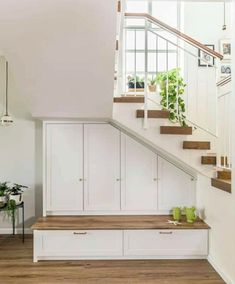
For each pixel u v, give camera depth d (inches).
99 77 106.1
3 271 130.6
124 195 163.0
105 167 162.9
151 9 196.4
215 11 189.2
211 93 187.2
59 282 120.1
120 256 143.7
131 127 133.0
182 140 132.9
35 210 183.3
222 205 124.7
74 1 74.0
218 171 129.9
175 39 193.9
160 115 131.5
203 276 126.0
